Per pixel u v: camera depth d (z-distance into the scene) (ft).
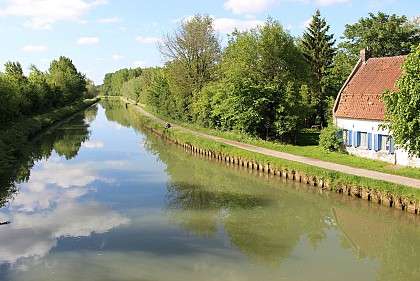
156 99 251.39
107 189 88.48
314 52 179.42
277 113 130.11
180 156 132.57
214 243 58.34
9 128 151.43
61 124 235.61
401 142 73.51
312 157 103.71
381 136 96.99
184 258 52.90
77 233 61.57
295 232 64.34
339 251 57.00
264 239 60.80
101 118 282.97
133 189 88.79
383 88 101.40
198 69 186.91
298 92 137.08
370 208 73.36
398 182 74.59
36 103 228.02
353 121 105.19
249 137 133.90
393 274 49.78
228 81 140.15
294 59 140.36
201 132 164.66
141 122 237.66
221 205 77.46
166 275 48.01
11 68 227.81
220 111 145.28
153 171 108.27
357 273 49.90
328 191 82.17
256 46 137.08
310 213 74.08
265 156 104.37
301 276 48.57
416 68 64.34
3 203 77.71
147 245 57.16
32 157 128.06
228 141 136.26
